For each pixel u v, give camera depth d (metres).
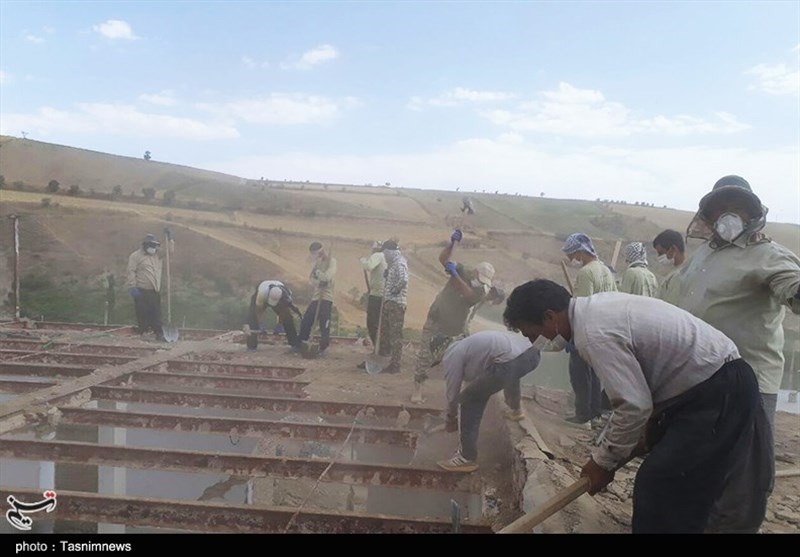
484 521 3.40
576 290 4.51
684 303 3.37
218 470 3.93
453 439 4.77
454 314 5.59
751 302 3.10
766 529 3.06
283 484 4.48
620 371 2.36
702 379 2.39
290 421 4.84
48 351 7.56
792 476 3.98
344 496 4.46
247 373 7.08
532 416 5.04
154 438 5.50
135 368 6.54
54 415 4.74
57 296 18.16
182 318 18.30
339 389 6.25
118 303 18.47
